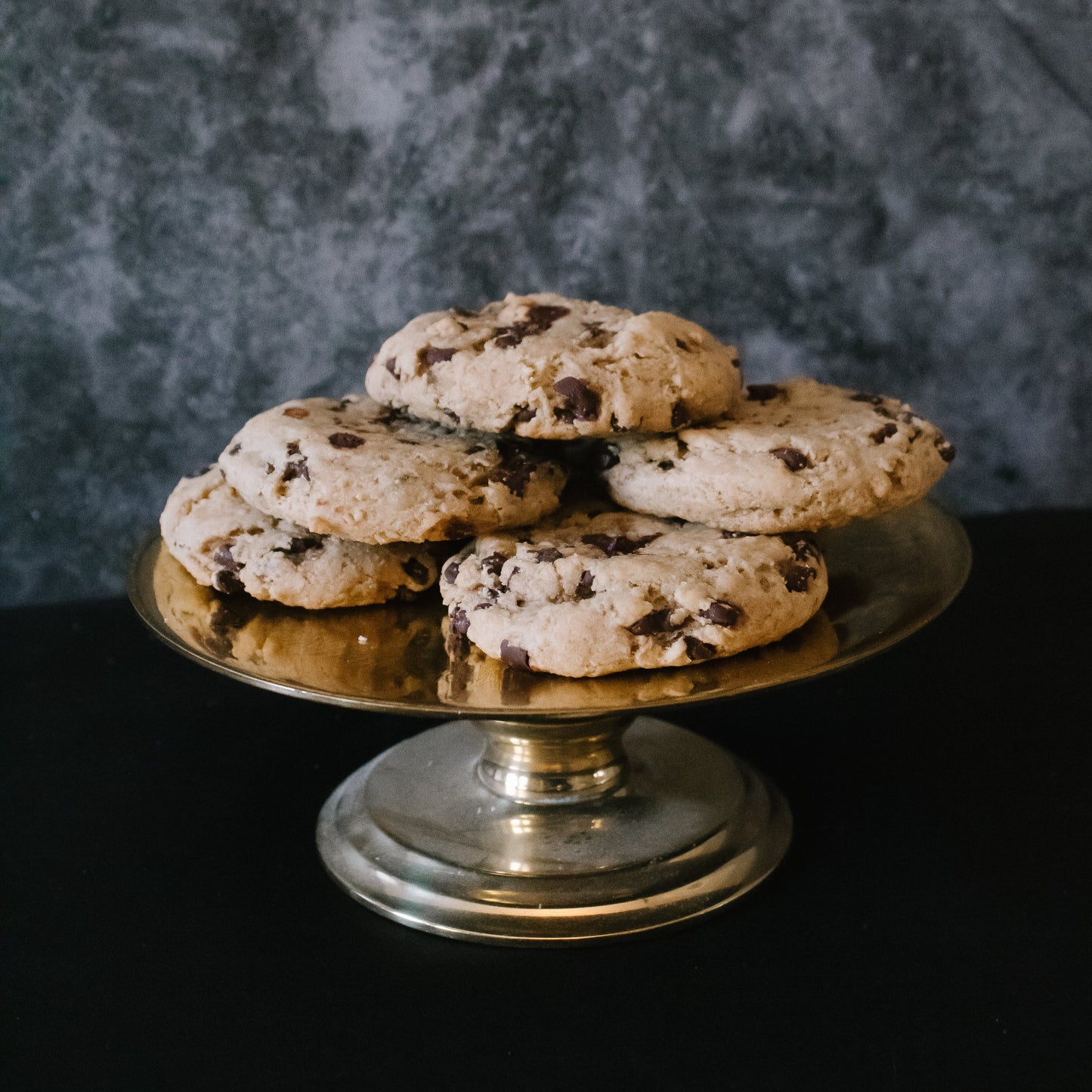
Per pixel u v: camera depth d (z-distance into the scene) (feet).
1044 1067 1.84
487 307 2.17
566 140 2.66
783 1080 1.83
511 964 1.97
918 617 1.99
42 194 2.60
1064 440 2.84
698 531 2.04
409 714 1.86
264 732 2.36
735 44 2.63
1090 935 1.97
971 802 2.17
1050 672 2.41
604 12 2.61
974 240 2.73
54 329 2.66
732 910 2.03
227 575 2.08
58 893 2.07
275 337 2.70
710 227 2.71
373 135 2.63
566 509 2.09
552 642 1.92
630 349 2.02
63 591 2.79
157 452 2.74
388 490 2.00
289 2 2.56
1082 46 2.64
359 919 2.04
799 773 2.25
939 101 2.67
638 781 2.17
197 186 2.62
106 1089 1.84
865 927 2.00
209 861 2.12
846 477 2.01
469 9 2.59
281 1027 1.90
